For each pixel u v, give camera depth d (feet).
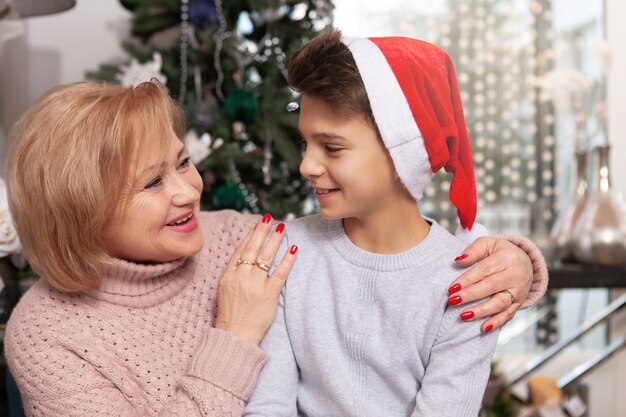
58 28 8.98
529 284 3.40
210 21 6.98
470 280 3.17
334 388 3.25
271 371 3.37
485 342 3.17
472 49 9.73
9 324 3.51
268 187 7.30
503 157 9.84
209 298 3.77
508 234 3.68
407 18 9.66
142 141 3.24
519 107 9.82
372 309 3.29
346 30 9.62
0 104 8.76
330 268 3.42
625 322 10.02
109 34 9.13
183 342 3.59
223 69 7.12
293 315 3.42
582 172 8.25
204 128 6.77
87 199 3.18
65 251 3.29
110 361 3.37
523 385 9.56
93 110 3.22
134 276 3.50
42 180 3.21
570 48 9.76
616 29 9.59
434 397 3.05
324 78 2.98
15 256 5.56
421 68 3.14
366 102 3.00
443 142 3.17
